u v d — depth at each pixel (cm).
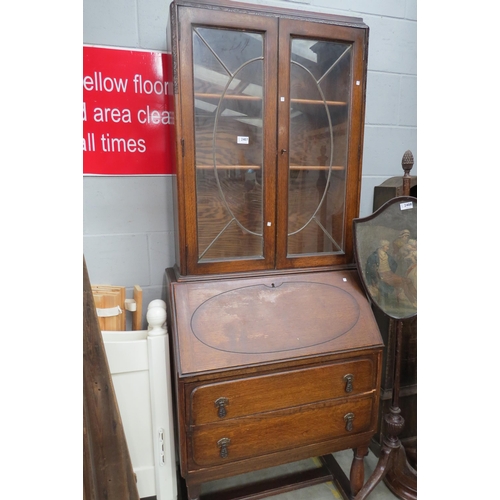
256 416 104
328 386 110
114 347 114
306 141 121
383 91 160
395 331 130
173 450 122
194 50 103
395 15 155
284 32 106
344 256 127
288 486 133
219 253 116
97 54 121
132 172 130
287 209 117
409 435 151
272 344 104
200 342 100
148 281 139
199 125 108
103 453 96
